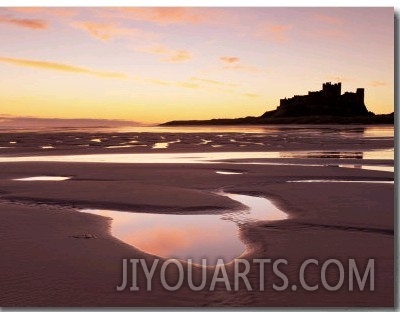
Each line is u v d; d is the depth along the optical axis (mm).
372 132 109438
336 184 21328
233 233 12898
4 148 51656
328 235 12070
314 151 45844
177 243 12062
